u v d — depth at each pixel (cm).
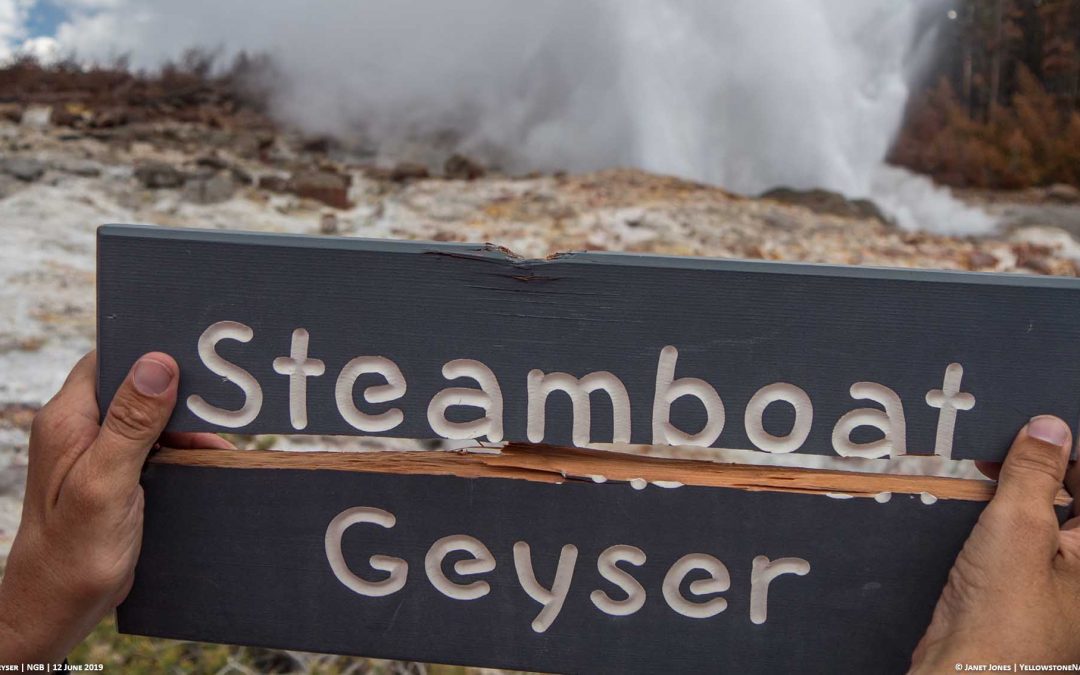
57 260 377
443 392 122
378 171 548
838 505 122
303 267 120
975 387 119
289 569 127
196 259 121
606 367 121
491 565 126
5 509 252
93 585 118
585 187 523
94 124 575
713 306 120
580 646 126
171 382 119
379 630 128
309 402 122
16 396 294
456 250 120
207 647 213
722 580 124
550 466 124
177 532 127
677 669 125
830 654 124
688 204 500
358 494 125
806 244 455
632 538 124
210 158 512
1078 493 124
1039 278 118
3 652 117
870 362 119
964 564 117
